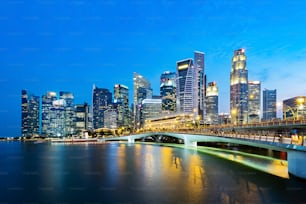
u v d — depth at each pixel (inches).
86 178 2581.2
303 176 2001.7
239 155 4143.7
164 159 3853.3
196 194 1876.2
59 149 6865.2
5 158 4621.1
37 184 2362.2
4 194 2039.9
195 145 5826.8
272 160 3422.7
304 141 2007.9
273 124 3991.1
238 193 1855.3
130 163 3531.0
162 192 1959.9
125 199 1834.4
